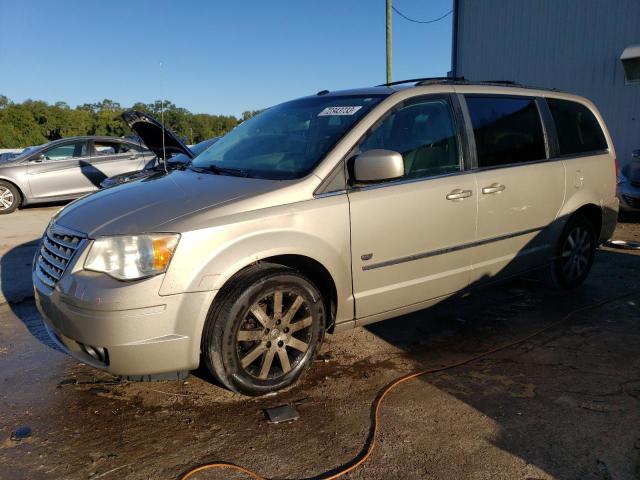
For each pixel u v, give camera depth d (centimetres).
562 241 479
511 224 427
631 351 382
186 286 282
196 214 294
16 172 1068
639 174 857
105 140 1173
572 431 285
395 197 352
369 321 361
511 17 1445
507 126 436
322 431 288
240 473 256
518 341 404
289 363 325
